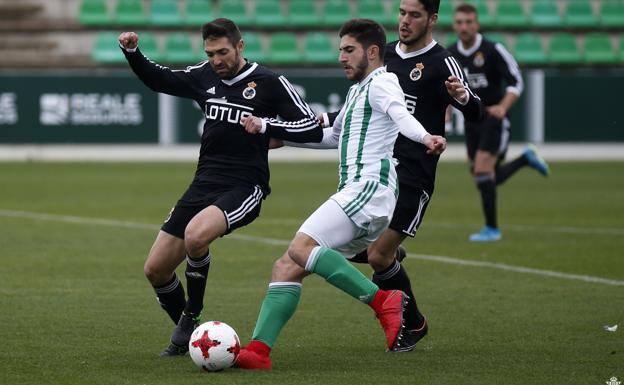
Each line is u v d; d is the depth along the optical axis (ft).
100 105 241.35
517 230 126.00
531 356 59.36
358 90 57.88
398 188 58.85
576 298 79.92
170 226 60.39
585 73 249.34
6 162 232.12
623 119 250.16
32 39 269.44
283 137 59.31
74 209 146.72
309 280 88.99
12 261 99.09
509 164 132.57
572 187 185.98
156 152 243.81
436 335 66.03
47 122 240.53
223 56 59.77
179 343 59.11
